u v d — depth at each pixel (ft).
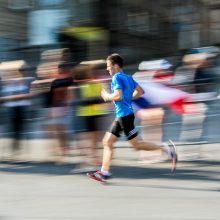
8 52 108.06
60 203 26.66
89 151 34.96
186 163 36.47
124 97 30.42
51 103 37.14
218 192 28.48
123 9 137.39
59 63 36.63
